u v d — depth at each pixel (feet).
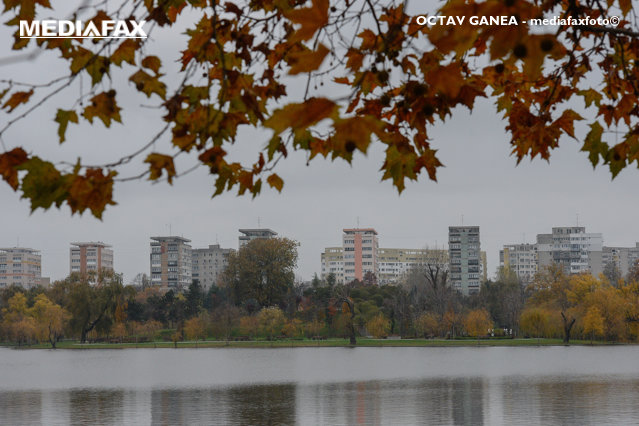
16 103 14.84
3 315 573.33
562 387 184.03
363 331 552.41
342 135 10.24
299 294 647.56
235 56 20.54
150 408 155.33
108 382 219.00
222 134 17.54
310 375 233.55
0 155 14.57
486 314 484.33
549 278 499.92
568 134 20.57
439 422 128.77
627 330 431.43
